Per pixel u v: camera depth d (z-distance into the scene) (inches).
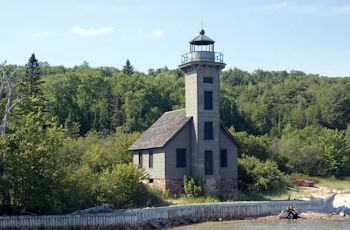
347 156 5349.4
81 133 7185.0
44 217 2326.5
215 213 2802.7
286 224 2687.0
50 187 2402.8
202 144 3284.9
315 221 2802.7
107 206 2605.8
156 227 2507.4
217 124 3356.3
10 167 2337.6
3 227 2252.7
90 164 3548.2
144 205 2874.0
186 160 3348.9
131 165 2925.7
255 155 4439.0
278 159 4825.3
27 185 2341.3
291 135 7283.5
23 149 2399.1
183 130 3353.8
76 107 7765.8
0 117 2999.5
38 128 2578.7
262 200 3292.3
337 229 2536.9
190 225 2630.4
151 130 3900.1
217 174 3307.1
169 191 3253.0
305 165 5123.0
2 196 2369.6
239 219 2842.0
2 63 2866.6
